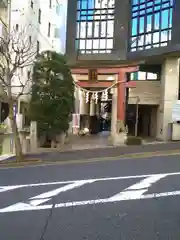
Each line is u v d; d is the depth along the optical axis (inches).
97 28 1160.2
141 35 1042.1
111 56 1109.1
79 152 640.4
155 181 349.4
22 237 185.9
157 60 1000.2
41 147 758.5
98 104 1525.6
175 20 922.1
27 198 284.4
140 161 504.4
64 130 773.9
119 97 1042.1
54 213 236.5
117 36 1111.6
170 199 273.6
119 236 184.2
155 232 190.4
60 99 744.3
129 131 1117.7
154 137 1056.2
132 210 240.5
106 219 218.2
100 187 324.2
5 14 942.4
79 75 1107.3
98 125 1565.0
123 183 342.0
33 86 748.6
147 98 1069.8
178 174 388.5
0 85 685.9
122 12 1109.7
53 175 402.3
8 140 661.9
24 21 1029.8
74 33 1175.0
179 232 190.2
